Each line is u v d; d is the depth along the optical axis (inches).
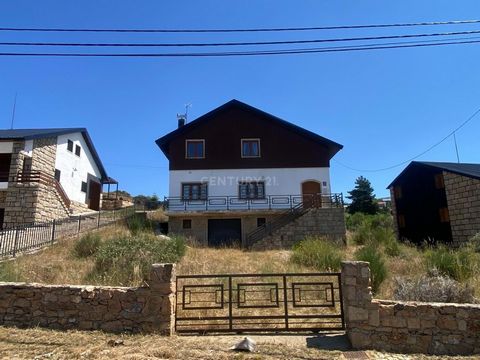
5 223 788.0
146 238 567.5
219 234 984.3
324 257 504.4
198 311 318.3
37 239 620.1
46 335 263.3
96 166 1344.7
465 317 244.7
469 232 892.0
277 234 893.2
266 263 517.7
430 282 333.7
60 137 1047.0
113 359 223.3
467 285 335.6
